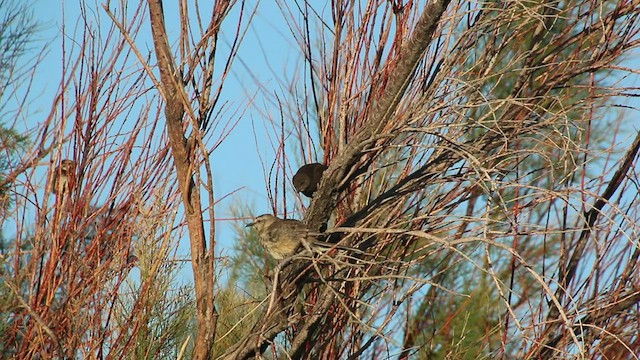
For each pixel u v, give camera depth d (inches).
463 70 461.7
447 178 444.1
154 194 416.8
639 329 427.2
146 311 405.1
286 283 438.3
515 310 493.0
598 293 441.7
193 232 411.5
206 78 415.2
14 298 419.5
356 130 446.3
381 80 459.5
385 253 471.5
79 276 405.1
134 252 413.1
